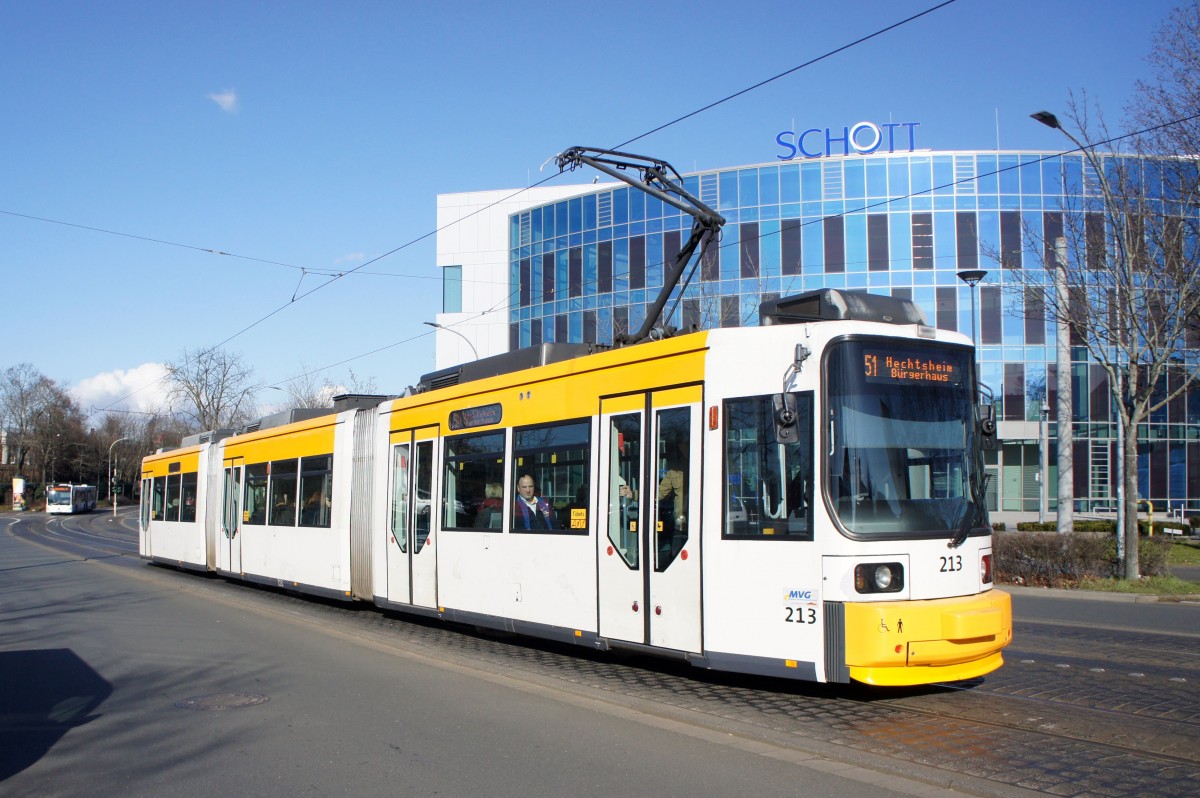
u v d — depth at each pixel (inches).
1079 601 741.9
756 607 337.4
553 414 439.2
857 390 331.9
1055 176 1595.7
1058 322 1031.6
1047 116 848.3
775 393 343.0
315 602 730.2
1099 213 900.6
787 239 1643.7
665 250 1731.1
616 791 243.3
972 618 312.7
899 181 1621.6
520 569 450.3
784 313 375.2
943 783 245.3
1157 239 850.1
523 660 455.8
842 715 324.8
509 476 466.3
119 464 4761.3
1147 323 888.9
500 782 252.4
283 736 304.5
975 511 341.7
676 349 378.6
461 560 497.7
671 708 337.4
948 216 1610.5
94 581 923.4
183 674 416.5
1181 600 729.0
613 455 402.0
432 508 530.9
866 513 322.0
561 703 347.9
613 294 1784.0
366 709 340.8
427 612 526.9
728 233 1667.1
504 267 2255.2
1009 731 300.5
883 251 1619.1
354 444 628.1
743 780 251.0
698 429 364.5
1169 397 860.0
